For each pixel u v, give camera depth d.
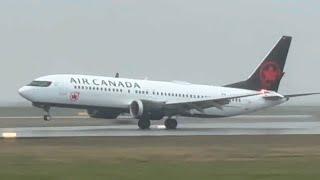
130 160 108.19
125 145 143.38
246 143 151.75
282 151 129.38
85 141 153.75
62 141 153.38
